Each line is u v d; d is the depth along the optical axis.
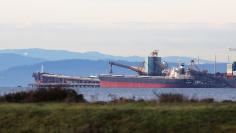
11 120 74.44
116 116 73.12
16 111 77.06
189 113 73.38
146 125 70.44
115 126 70.62
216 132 68.38
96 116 73.25
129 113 73.88
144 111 74.31
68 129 70.00
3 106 82.69
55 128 70.94
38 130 70.94
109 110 75.50
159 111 74.19
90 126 70.00
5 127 73.12
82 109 76.69
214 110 74.38
